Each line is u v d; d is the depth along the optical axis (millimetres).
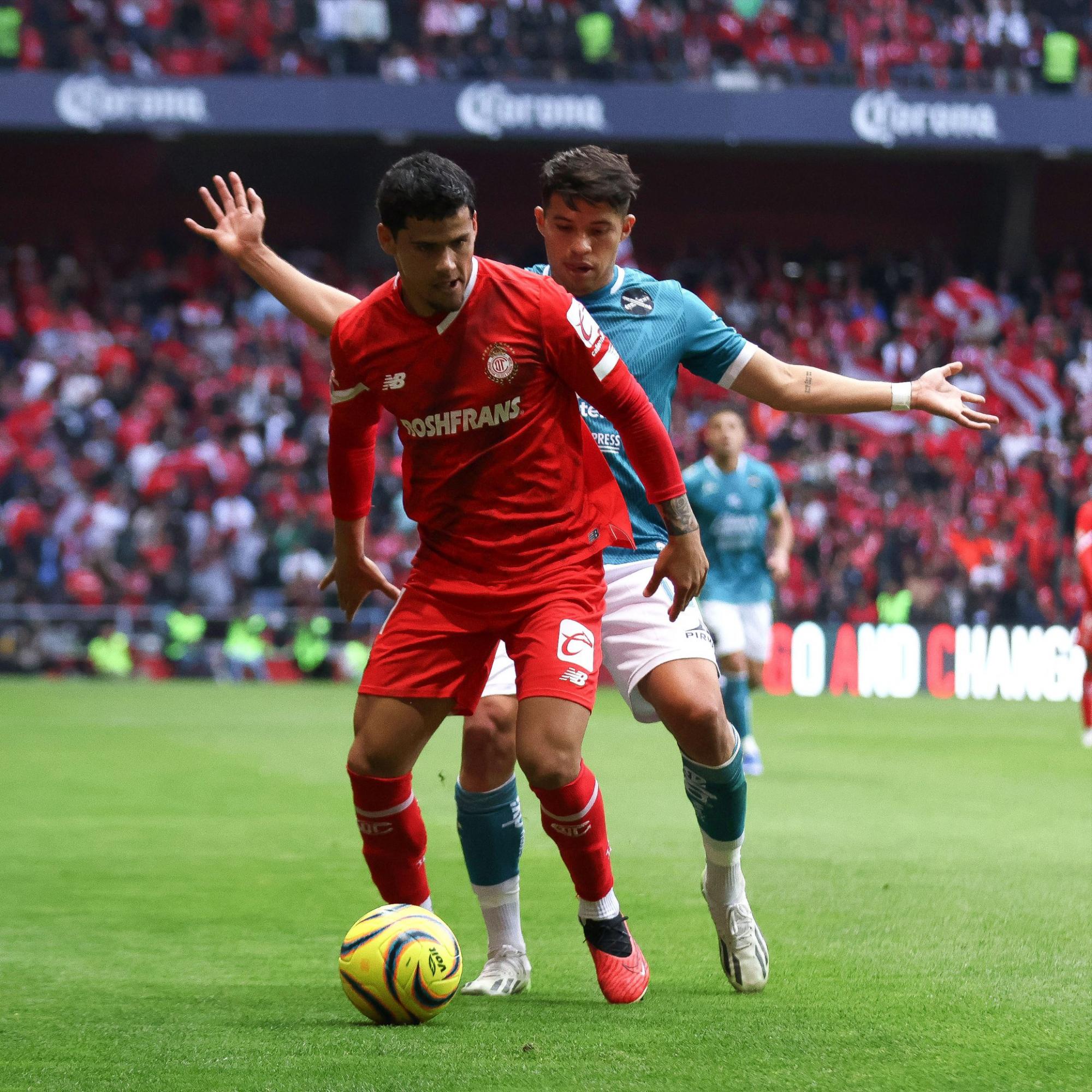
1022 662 73688
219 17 87938
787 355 97250
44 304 88062
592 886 14008
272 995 14422
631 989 13961
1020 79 91812
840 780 34531
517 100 86625
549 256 15031
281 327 89188
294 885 21062
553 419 13523
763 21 94688
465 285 12906
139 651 73875
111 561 74312
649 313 14930
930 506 84438
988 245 105125
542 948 16875
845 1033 12625
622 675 14711
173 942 17141
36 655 73562
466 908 19344
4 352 85375
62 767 37094
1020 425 92312
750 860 23000
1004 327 97875
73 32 85000
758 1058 11781
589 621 13586
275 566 75375
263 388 85312
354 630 75375
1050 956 16031
